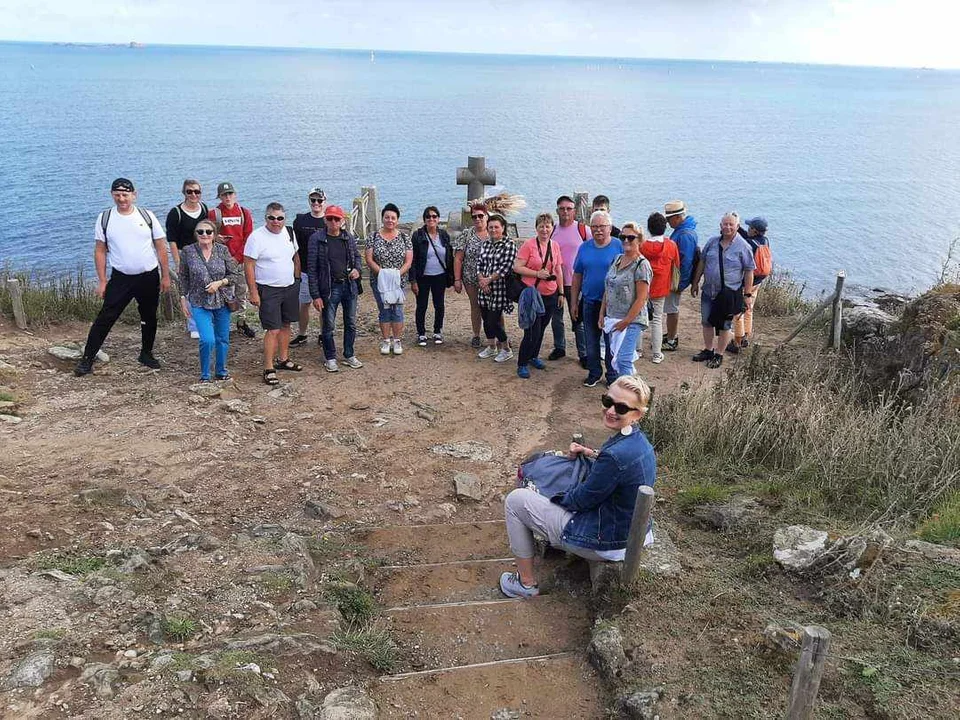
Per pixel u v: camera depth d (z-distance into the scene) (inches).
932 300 324.2
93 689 130.3
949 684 135.5
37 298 422.6
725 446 264.7
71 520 201.8
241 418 296.5
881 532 183.0
